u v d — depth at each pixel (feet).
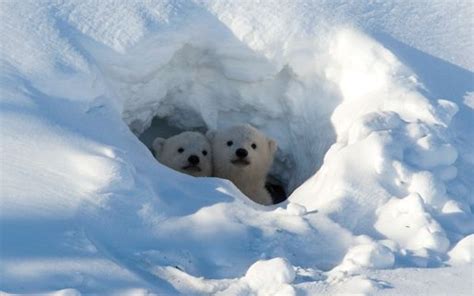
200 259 29.12
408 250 29.63
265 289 26.53
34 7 40.16
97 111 36.81
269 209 35.19
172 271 27.55
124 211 30.45
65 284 25.35
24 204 29.17
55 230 28.14
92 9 41.04
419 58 42.68
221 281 27.09
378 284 26.40
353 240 30.78
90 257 26.99
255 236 30.60
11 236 27.22
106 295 25.14
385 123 36.58
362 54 42.01
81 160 31.63
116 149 33.01
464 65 42.93
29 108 34.27
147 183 32.53
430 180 33.22
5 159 31.32
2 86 34.99
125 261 27.94
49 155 31.96
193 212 31.58
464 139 37.70
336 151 36.60
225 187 34.63
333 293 26.05
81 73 36.65
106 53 39.55
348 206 32.68
